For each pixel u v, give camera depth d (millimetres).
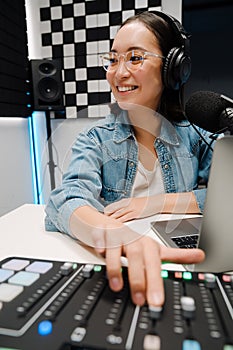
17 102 2072
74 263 412
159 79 886
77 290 338
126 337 257
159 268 360
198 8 1970
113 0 2035
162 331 265
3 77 1889
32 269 391
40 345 251
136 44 836
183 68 874
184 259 403
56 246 566
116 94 910
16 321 280
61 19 2162
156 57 853
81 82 2201
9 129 2031
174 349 244
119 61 870
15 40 2039
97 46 2127
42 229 671
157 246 414
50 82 2057
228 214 416
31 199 2328
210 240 432
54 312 293
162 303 304
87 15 2104
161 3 1963
